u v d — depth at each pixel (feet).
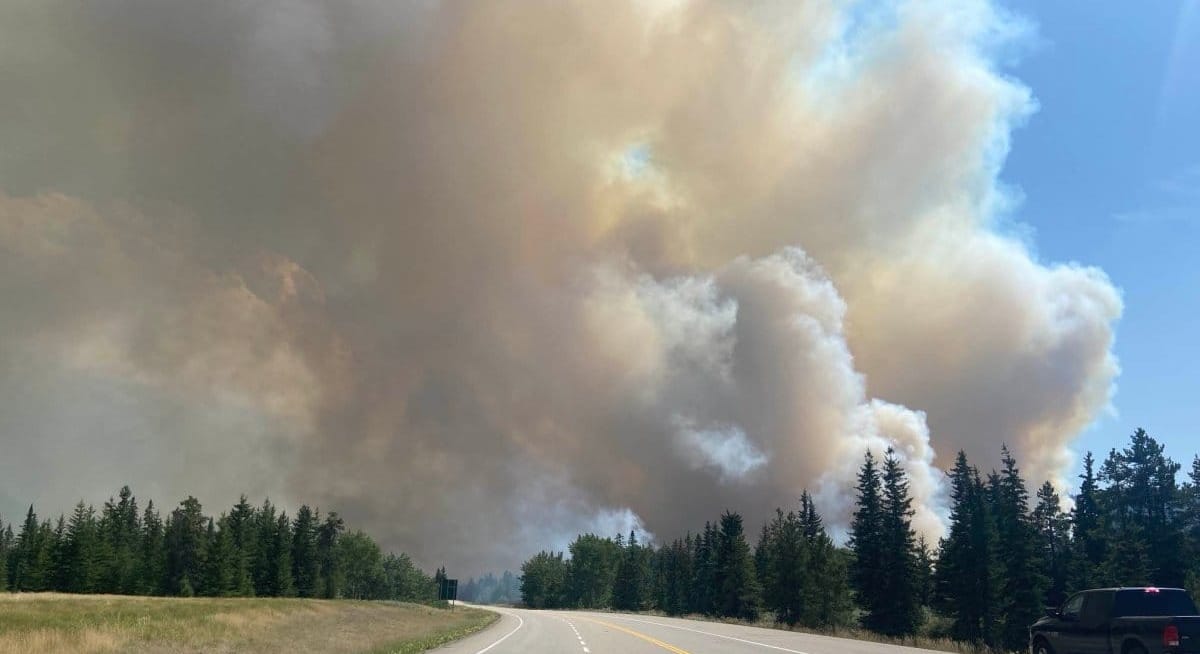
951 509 238.89
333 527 564.71
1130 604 61.98
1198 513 246.68
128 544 424.05
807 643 102.83
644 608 531.91
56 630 81.05
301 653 81.51
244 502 446.19
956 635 227.20
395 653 83.30
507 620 190.49
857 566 254.88
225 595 375.45
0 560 366.02
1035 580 221.46
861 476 261.03
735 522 358.43
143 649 74.95
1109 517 244.42
